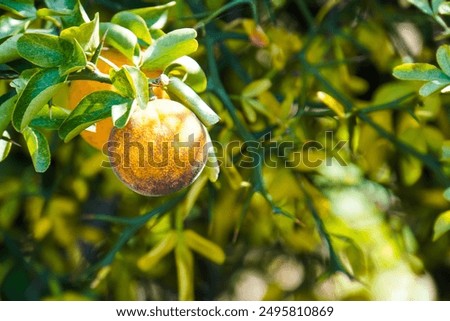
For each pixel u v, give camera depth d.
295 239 0.74
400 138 0.70
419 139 0.70
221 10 0.56
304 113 0.62
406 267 0.74
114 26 0.45
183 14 0.64
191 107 0.44
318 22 0.69
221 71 0.73
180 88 0.44
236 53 0.72
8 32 0.47
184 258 0.67
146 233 0.77
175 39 0.44
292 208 0.71
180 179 0.44
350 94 0.72
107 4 0.59
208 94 0.60
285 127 0.62
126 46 0.44
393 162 0.76
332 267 0.61
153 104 0.44
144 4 0.60
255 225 0.77
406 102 0.64
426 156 0.65
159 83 0.44
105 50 0.45
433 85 0.48
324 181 0.75
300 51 0.66
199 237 0.66
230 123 0.63
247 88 0.62
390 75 0.76
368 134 0.70
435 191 0.76
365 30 0.73
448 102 0.72
